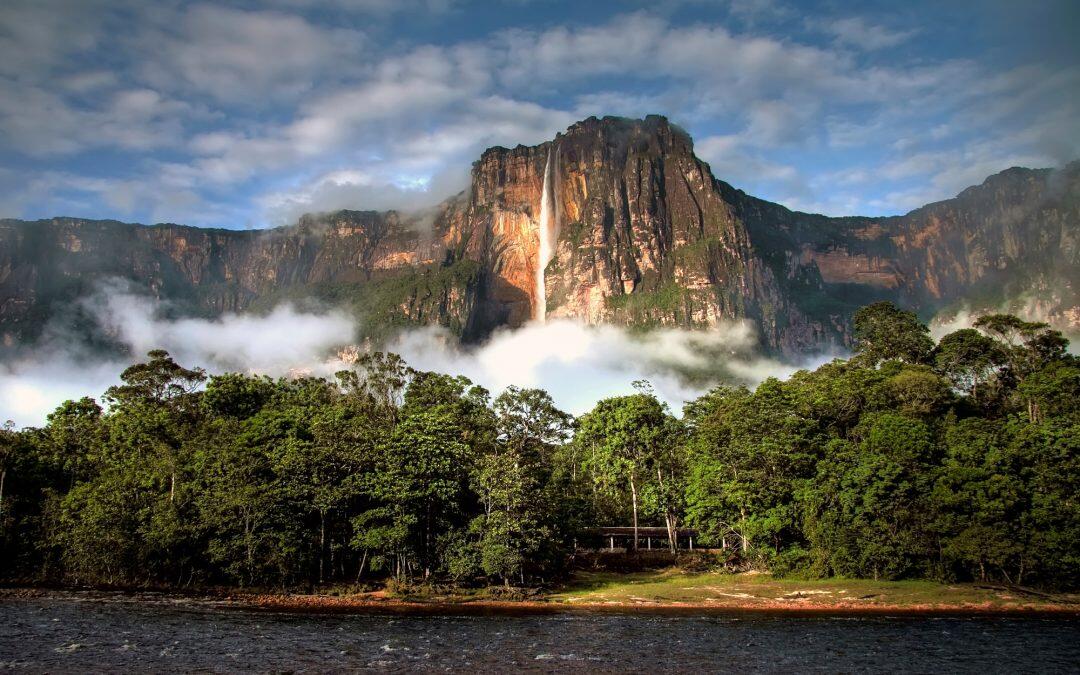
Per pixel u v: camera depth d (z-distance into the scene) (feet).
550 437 385.50
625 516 421.18
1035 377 326.65
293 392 388.16
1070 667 158.20
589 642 182.50
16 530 282.56
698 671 153.38
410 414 335.67
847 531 268.62
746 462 294.46
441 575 274.36
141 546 266.36
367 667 153.89
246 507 260.01
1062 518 243.19
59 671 146.92
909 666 158.51
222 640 178.09
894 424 277.64
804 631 197.06
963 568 263.90
